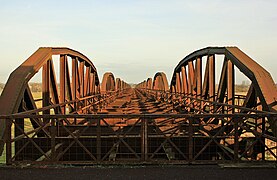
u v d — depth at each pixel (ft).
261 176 29.14
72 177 28.94
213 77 58.90
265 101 38.83
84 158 44.52
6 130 32.65
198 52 67.72
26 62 45.29
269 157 44.32
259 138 34.55
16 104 38.83
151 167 31.76
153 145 44.29
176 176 29.14
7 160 32.58
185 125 50.52
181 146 44.14
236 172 30.22
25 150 42.57
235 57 47.96
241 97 48.70
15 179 28.55
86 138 44.37
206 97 61.82
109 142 45.39
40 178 28.76
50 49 51.29
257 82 40.86
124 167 31.76
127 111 81.71
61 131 49.75
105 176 29.14
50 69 52.75
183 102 77.51
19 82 40.86
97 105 85.10
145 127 33.27
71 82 68.08
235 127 33.22
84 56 78.28
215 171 30.55
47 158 33.09
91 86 94.99
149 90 153.99
